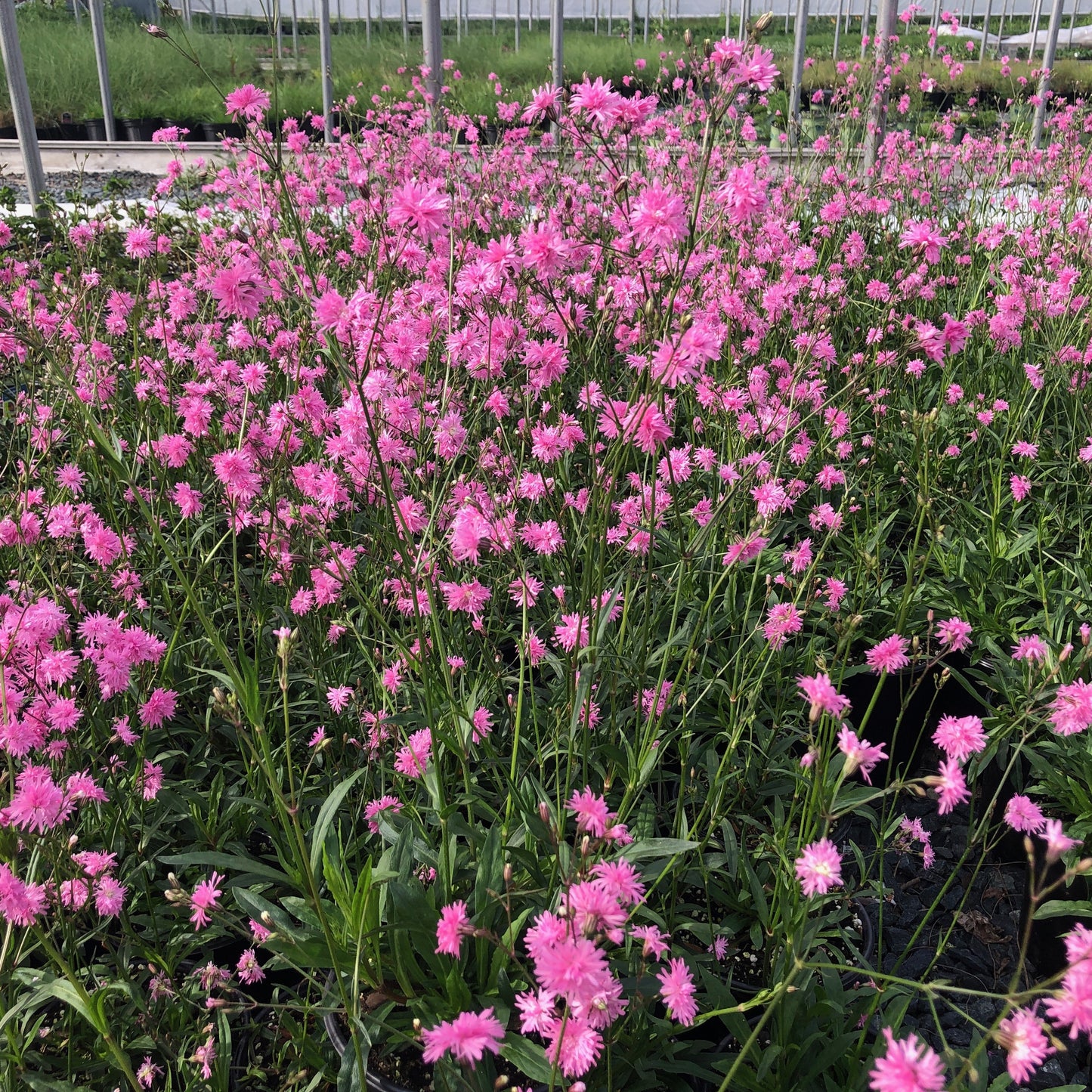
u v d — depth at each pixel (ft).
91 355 3.21
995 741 2.28
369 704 2.52
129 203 7.95
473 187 4.49
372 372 2.14
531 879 1.85
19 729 1.72
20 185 10.28
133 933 1.95
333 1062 1.82
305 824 2.28
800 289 3.69
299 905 1.83
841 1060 1.81
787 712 2.55
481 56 18.01
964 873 2.55
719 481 2.92
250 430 2.38
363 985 1.82
